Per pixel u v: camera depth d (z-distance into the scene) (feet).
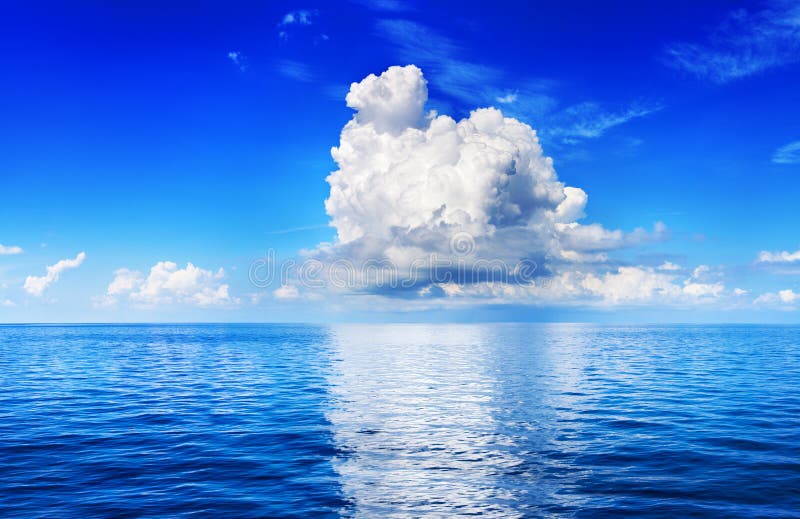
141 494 47.24
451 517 42.14
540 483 50.16
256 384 122.72
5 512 42.98
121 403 96.17
